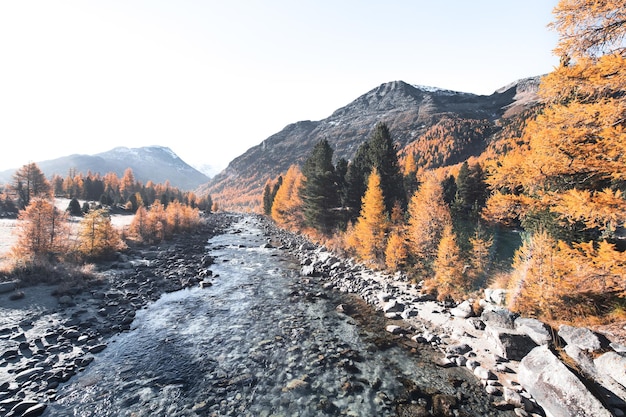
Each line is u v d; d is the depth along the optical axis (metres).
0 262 24.31
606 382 9.91
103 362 13.95
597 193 8.52
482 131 195.62
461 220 38.56
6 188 70.88
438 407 11.12
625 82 7.53
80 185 108.56
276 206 70.62
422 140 197.12
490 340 15.27
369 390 12.13
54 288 22.11
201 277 28.50
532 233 19.75
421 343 16.06
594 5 7.64
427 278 25.33
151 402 11.35
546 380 10.70
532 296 16.30
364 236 32.00
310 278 29.06
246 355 14.79
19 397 11.16
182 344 15.83
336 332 17.39
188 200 148.75
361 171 49.16
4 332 15.70
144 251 39.34
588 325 13.30
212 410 10.98
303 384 12.52
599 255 8.77
